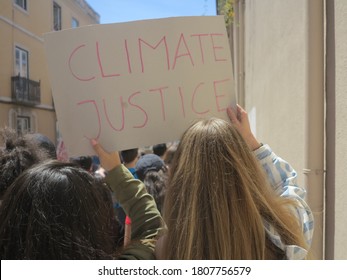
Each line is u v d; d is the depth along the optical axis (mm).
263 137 4133
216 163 998
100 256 905
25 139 1449
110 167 1446
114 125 1483
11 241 873
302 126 2615
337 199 2061
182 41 1521
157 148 3951
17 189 916
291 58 2918
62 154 2367
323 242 2248
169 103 1520
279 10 3348
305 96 2307
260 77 4359
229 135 1037
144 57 1497
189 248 963
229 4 6832
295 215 1146
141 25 1494
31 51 14508
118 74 1481
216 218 961
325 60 2242
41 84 15484
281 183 1377
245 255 958
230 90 1563
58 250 859
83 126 1470
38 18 14781
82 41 1456
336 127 2080
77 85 1460
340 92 2029
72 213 888
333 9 2113
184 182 1010
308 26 2271
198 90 1537
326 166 2227
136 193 1342
